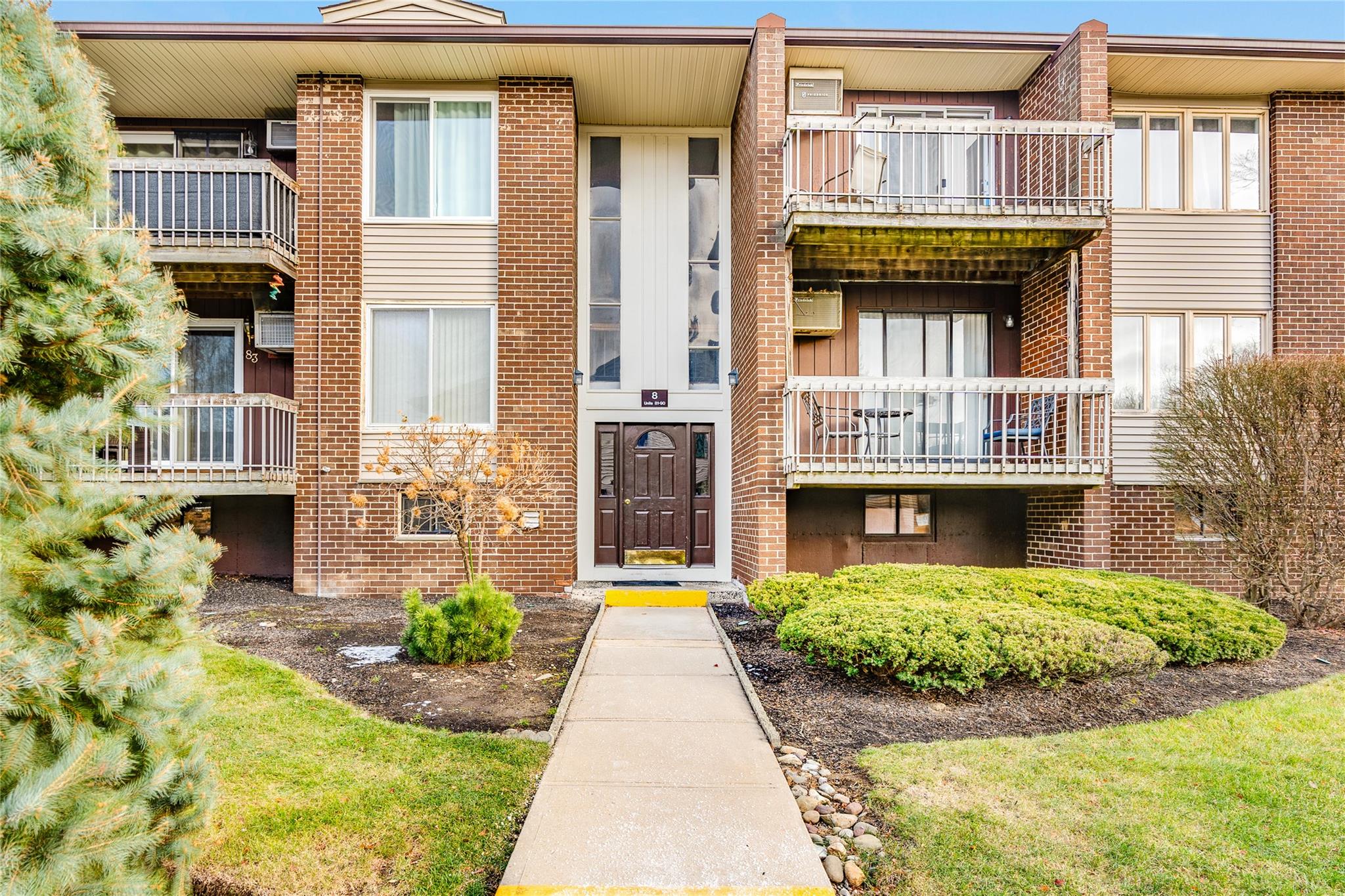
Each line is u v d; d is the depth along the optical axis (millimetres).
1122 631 4941
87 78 2568
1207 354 9055
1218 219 9156
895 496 9445
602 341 9953
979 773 3631
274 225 8266
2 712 1868
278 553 9266
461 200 9078
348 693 4734
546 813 3203
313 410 8594
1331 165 9125
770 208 8211
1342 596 6867
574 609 7797
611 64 8602
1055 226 7797
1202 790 3443
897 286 9461
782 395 8133
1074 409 8023
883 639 4578
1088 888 2688
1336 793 3408
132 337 2398
